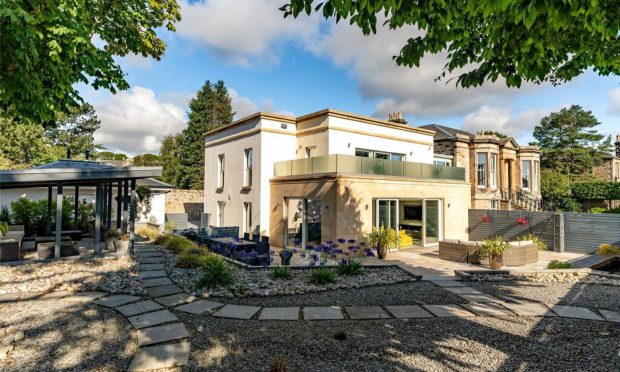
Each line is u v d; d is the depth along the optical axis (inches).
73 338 184.9
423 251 543.2
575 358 167.3
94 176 348.8
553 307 249.3
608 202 1053.2
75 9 223.0
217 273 289.9
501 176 947.3
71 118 1434.5
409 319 221.6
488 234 640.4
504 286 313.6
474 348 178.4
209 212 802.2
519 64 166.4
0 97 192.7
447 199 628.7
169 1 434.3
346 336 191.9
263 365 157.3
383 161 541.3
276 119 634.8
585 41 175.9
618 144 1488.7
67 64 217.8
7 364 155.6
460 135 898.7
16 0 168.2
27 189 674.8
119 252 391.9
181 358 162.7
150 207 878.4
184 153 1627.7
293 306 245.8
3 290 261.6
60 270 314.5
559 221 549.3
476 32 187.8
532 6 98.8
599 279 339.0
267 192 620.7
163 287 283.3
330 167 496.1
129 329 198.7
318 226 520.7
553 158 1487.5
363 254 490.9
